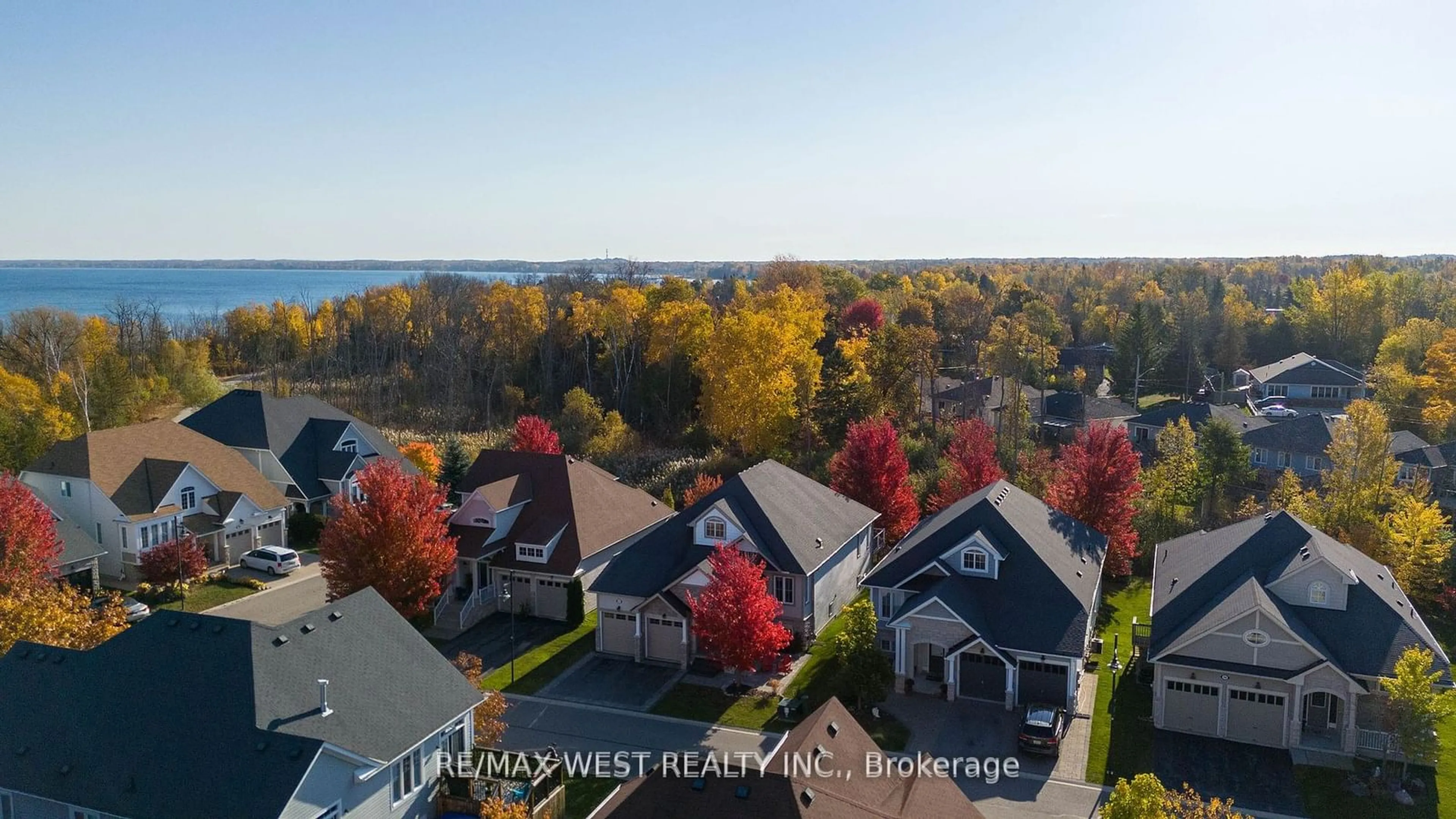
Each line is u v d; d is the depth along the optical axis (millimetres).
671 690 38188
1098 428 51062
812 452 73562
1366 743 32656
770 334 71812
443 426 89188
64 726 25344
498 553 47219
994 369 101188
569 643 43406
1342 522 50750
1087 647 39594
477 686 31219
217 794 22781
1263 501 64875
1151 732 34500
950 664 36938
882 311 119625
